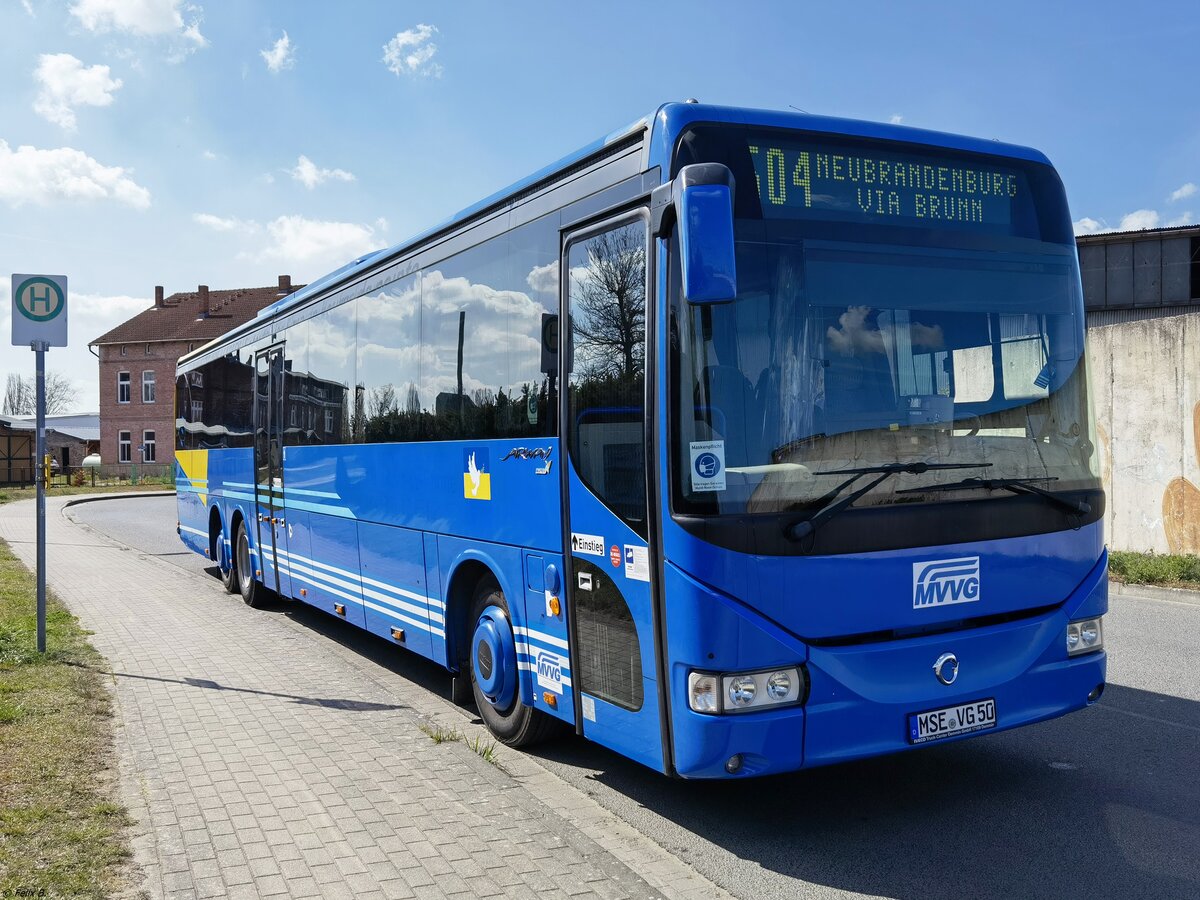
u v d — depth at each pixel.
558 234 5.68
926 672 4.62
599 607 5.16
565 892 4.21
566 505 5.48
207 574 16.47
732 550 4.32
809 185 4.79
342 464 9.25
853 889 4.29
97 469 66.19
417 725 6.91
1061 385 5.25
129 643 10.07
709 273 4.09
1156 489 13.89
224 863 4.51
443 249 7.27
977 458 4.88
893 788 5.56
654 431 4.64
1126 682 7.77
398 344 8.03
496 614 6.45
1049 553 5.03
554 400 5.65
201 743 6.43
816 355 4.61
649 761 4.76
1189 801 5.25
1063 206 5.45
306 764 6.00
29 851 4.54
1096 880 4.33
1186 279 24.62
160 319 70.06
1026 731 6.57
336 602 9.55
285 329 11.19
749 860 4.61
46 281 9.14
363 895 4.18
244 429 12.86
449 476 7.01
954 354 4.92
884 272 4.84
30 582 14.82
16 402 106.31
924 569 4.65
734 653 4.29
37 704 7.16
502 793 5.47
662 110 4.79
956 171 5.14
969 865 4.52
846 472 4.54
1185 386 13.41
